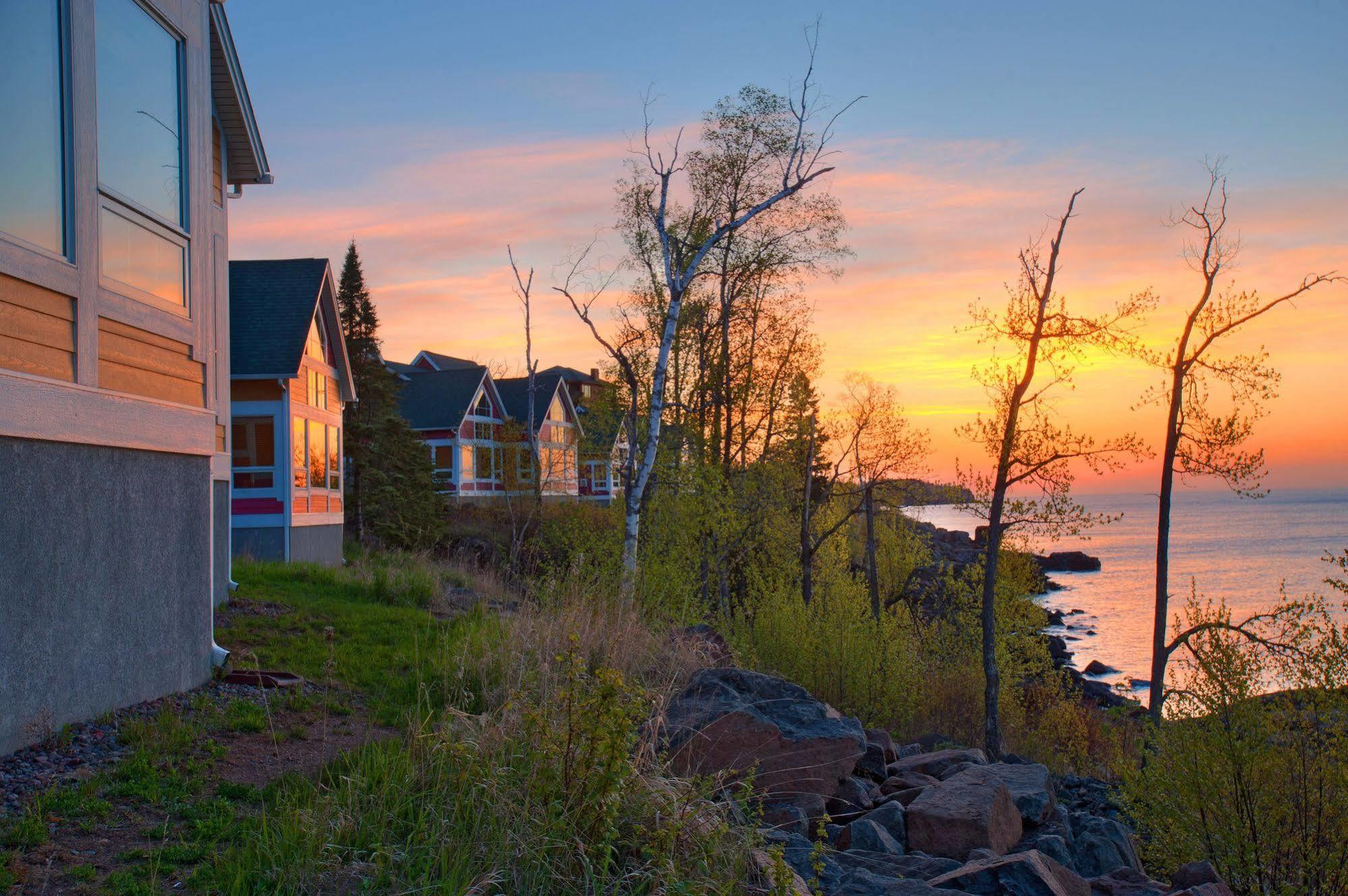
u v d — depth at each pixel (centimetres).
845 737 816
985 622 2084
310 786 603
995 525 2088
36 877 464
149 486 814
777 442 2700
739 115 2356
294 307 2258
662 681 925
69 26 729
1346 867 871
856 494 2808
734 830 566
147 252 845
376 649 1062
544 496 4141
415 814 552
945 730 2270
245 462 2183
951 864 639
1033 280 2045
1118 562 9456
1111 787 1188
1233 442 2016
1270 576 6750
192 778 618
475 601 1591
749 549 2452
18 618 647
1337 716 891
